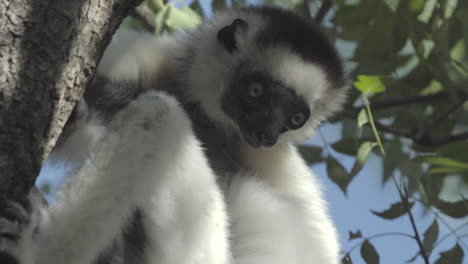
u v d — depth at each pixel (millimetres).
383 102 13078
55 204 7062
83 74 6758
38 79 6359
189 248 7668
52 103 6480
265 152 10789
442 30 11766
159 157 7379
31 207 6754
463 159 11289
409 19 12039
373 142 10305
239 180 10086
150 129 7449
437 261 9781
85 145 8344
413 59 13344
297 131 11070
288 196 10609
